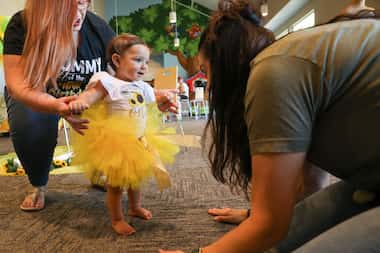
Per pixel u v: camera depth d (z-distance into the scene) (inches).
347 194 30.4
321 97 20.7
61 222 46.8
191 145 112.2
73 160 44.8
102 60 57.0
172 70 142.6
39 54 41.9
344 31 21.6
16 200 57.2
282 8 203.0
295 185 21.7
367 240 19.8
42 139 50.7
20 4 176.4
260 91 20.8
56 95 53.8
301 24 214.7
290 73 20.3
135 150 41.6
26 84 41.4
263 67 20.9
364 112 20.6
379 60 20.3
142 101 46.7
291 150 20.7
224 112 25.9
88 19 55.7
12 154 111.4
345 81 20.6
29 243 40.3
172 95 52.4
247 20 24.2
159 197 55.7
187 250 37.5
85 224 45.9
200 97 256.2
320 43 21.0
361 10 26.4
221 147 28.3
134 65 45.7
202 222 45.1
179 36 320.8
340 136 22.0
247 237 21.9
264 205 21.6
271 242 22.1
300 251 21.1
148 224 44.9
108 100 44.4
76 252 37.7
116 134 41.8
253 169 22.1
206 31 24.9
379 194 25.9
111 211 43.6
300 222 30.7
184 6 317.1
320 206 31.4
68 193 60.6
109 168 40.0
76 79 54.1
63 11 43.1
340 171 24.7
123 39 46.7
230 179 32.2
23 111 49.4
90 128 42.4
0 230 44.4
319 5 175.2
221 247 22.6
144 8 320.2
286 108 20.3
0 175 77.4
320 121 22.3
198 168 76.2
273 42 23.4
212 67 24.7
